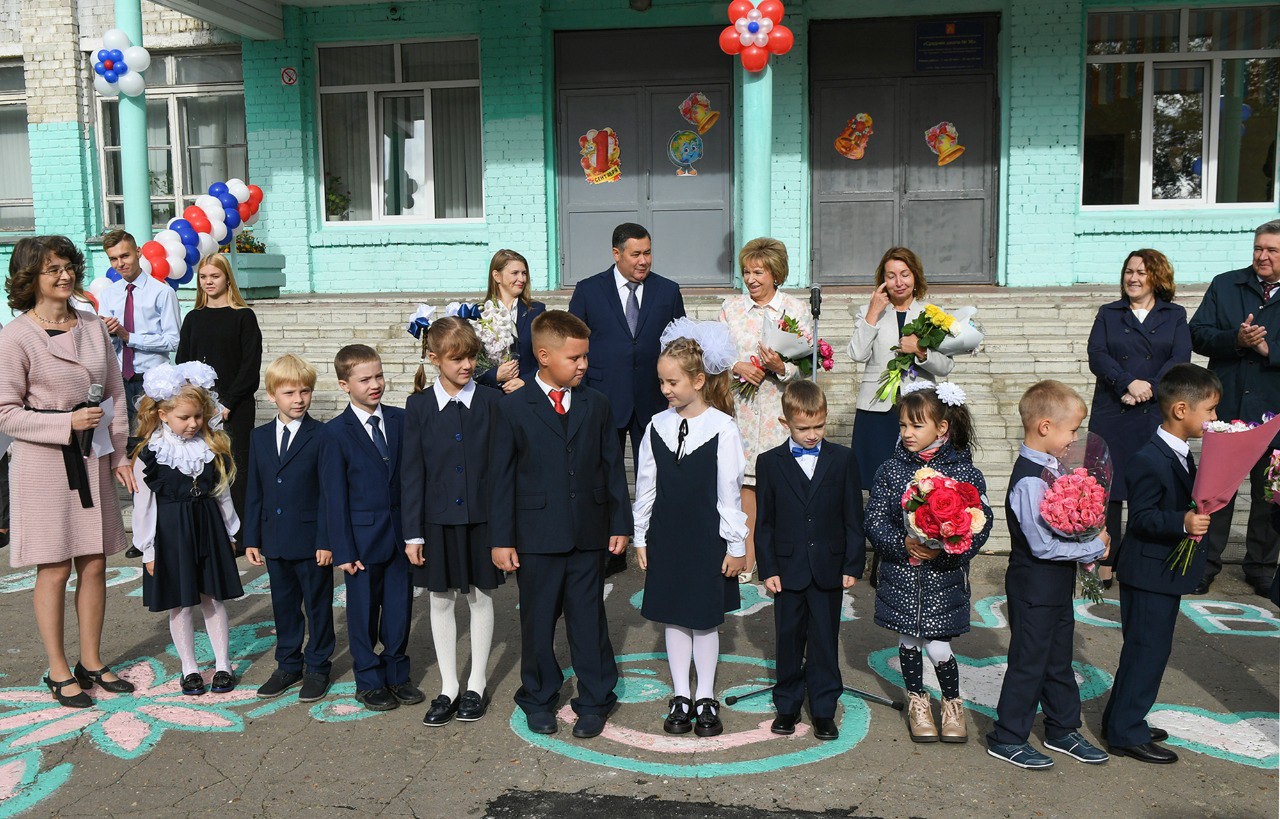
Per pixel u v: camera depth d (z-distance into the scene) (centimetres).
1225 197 1120
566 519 425
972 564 660
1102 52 1105
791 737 423
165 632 564
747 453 617
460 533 440
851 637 539
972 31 1109
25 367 457
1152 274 598
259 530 475
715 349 444
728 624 561
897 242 1148
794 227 1134
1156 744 403
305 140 1216
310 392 480
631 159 1180
